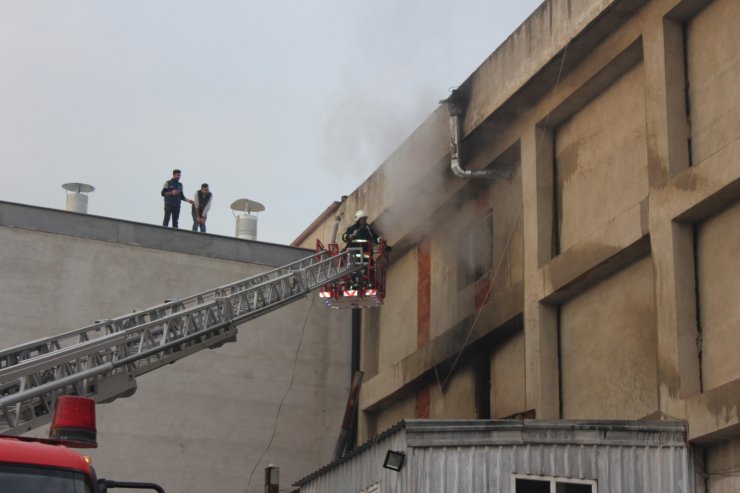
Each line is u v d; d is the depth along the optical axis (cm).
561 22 2109
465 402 2514
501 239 2461
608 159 2091
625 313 1978
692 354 1752
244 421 2902
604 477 1598
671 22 1912
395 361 2912
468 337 2467
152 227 2912
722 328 1723
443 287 2709
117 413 2783
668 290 1788
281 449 2919
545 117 2252
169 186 3175
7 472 912
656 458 1644
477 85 2411
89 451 2727
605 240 1986
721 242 1759
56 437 1059
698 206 1759
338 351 3070
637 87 2033
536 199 2242
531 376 2162
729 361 1697
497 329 2359
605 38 2058
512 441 1570
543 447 1581
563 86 2188
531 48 2208
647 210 1878
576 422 1603
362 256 2448
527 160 2298
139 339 1956
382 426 2945
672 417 1720
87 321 2767
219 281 2944
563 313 2172
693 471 1662
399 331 2925
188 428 2838
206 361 2906
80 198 3222
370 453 1677
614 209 2050
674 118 1869
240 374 2933
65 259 2789
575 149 2211
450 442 1553
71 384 1719
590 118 2173
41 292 2745
